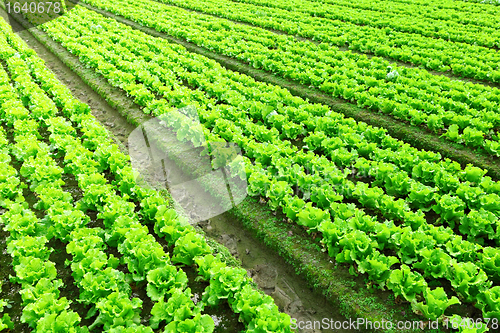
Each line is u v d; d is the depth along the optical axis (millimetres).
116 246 5906
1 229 6344
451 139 8859
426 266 5316
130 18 21078
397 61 14320
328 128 8828
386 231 5621
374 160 8117
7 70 13602
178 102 10008
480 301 4855
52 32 17906
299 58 13453
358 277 5461
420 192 6539
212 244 5984
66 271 5582
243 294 4672
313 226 5996
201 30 17875
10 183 6863
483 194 6492
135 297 5176
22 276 4992
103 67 12484
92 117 9445
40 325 4258
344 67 12211
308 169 7535
